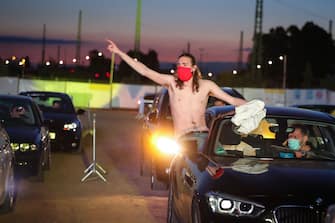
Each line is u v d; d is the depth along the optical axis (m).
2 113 13.38
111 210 10.15
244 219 6.45
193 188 7.18
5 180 9.35
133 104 56.69
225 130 8.13
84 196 11.34
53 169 14.68
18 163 12.00
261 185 6.61
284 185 6.61
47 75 58.25
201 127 9.03
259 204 6.45
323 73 72.75
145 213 9.98
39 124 13.30
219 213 6.52
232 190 6.57
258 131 8.26
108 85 55.56
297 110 8.78
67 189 12.04
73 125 17.88
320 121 8.42
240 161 7.52
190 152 8.14
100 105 55.53
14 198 9.96
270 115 8.44
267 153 8.01
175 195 8.54
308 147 8.25
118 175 14.05
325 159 7.92
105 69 66.56
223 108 8.87
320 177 6.87
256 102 7.83
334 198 6.45
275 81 70.19
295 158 7.83
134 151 19.61
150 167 12.24
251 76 58.66
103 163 16.23
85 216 9.66
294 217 6.41
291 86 70.56
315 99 52.09
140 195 11.55
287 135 8.32
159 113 12.01
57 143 17.70
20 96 14.20
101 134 26.36
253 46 59.50
